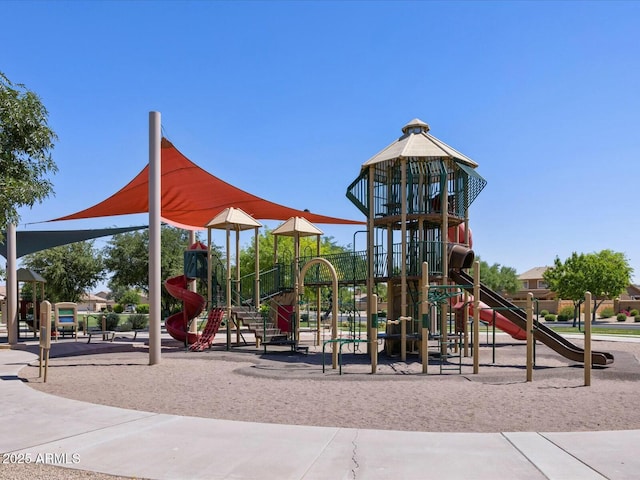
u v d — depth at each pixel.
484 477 5.46
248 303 22.58
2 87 10.85
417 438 6.91
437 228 18.61
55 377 13.05
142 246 39.41
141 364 15.96
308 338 26.36
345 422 8.09
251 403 9.66
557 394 10.60
